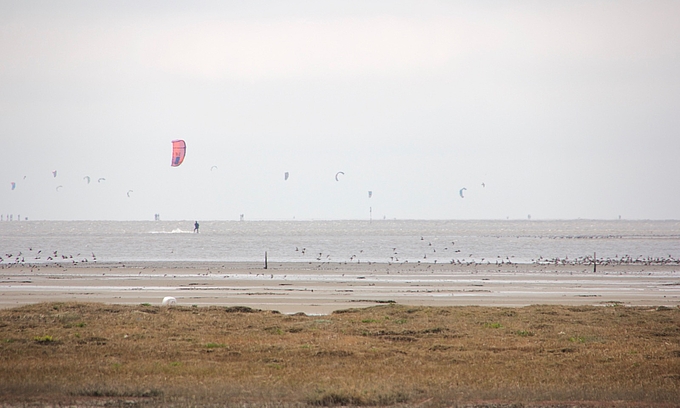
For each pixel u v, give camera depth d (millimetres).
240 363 71938
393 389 59062
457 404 55750
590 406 55500
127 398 56531
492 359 75750
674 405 56031
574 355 77938
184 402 54781
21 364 68938
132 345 80312
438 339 87688
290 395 57594
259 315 107062
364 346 81688
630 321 103375
